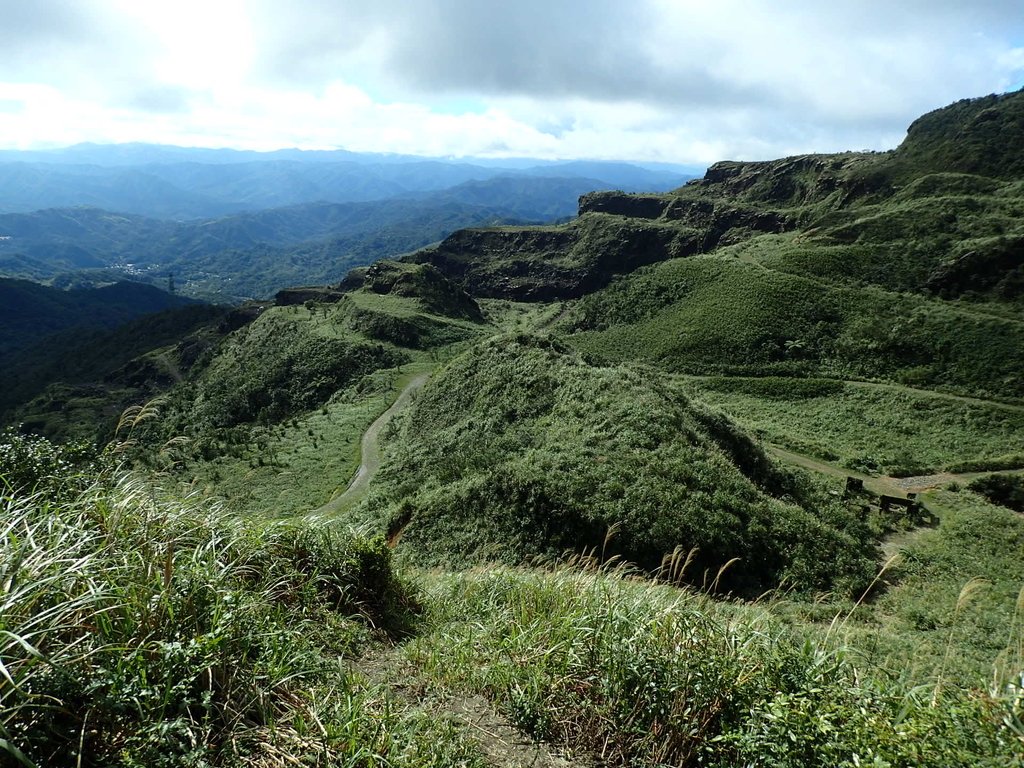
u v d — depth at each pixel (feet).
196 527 19.43
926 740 11.44
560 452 81.00
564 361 131.95
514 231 625.41
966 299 242.37
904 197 380.37
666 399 99.91
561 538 62.34
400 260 634.43
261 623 15.55
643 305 322.75
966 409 176.65
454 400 142.20
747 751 12.53
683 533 60.23
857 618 53.67
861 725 12.17
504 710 15.92
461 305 444.14
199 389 341.82
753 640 16.62
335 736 12.13
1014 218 281.33
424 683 16.93
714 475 73.36
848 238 320.91
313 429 210.59
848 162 533.55
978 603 58.49
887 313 238.27
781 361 229.45
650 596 21.16
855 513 97.76
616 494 66.64
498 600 25.26
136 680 11.12
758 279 286.05
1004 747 11.17
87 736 10.43
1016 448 151.64
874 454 152.15
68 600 12.14
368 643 19.38
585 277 526.98
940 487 127.34
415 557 66.23
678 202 582.76
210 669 12.37
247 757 11.55
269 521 23.16
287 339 347.56
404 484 99.66
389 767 11.71
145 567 15.08
